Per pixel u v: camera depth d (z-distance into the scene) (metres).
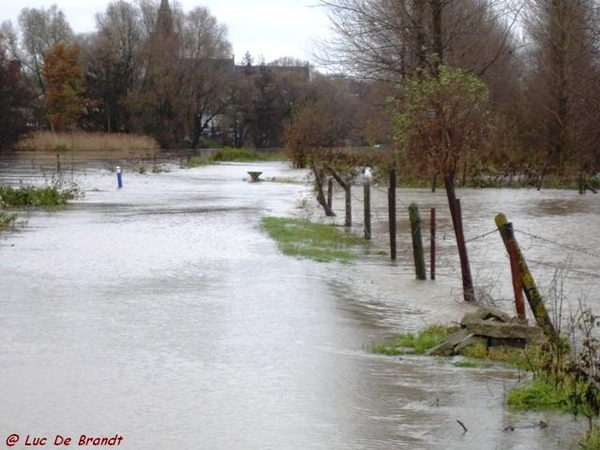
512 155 57.72
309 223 31.22
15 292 16.25
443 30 37.41
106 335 12.73
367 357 11.91
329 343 12.76
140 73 129.25
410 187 51.69
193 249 23.22
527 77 67.81
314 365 11.30
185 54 124.06
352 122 100.69
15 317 13.91
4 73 96.06
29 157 88.38
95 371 10.65
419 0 35.75
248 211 35.84
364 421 8.95
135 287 17.08
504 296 17.58
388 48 41.03
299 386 10.23
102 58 127.81
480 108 17.91
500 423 8.95
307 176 60.25
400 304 16.50
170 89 122.19
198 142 132.00
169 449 7.95
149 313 14.49
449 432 8.64
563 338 12.32
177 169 73.81
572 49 58.44
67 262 20.38
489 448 8.19
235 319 14.23
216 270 19.58
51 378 10.27
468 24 41.78
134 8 128.62
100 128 130.75
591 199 44.22
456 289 18.09
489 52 49.53
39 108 112.44
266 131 133.00
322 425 8.77
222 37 127.12
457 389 10.23
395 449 8.09
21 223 29.61
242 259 21.47
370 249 24.91
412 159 18.52
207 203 40.12
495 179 53.19
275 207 38.47
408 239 27.36
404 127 18.36
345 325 14.16
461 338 12.34
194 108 125.38
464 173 51.91
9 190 37.41
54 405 9.21
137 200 41.56
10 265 19.73
